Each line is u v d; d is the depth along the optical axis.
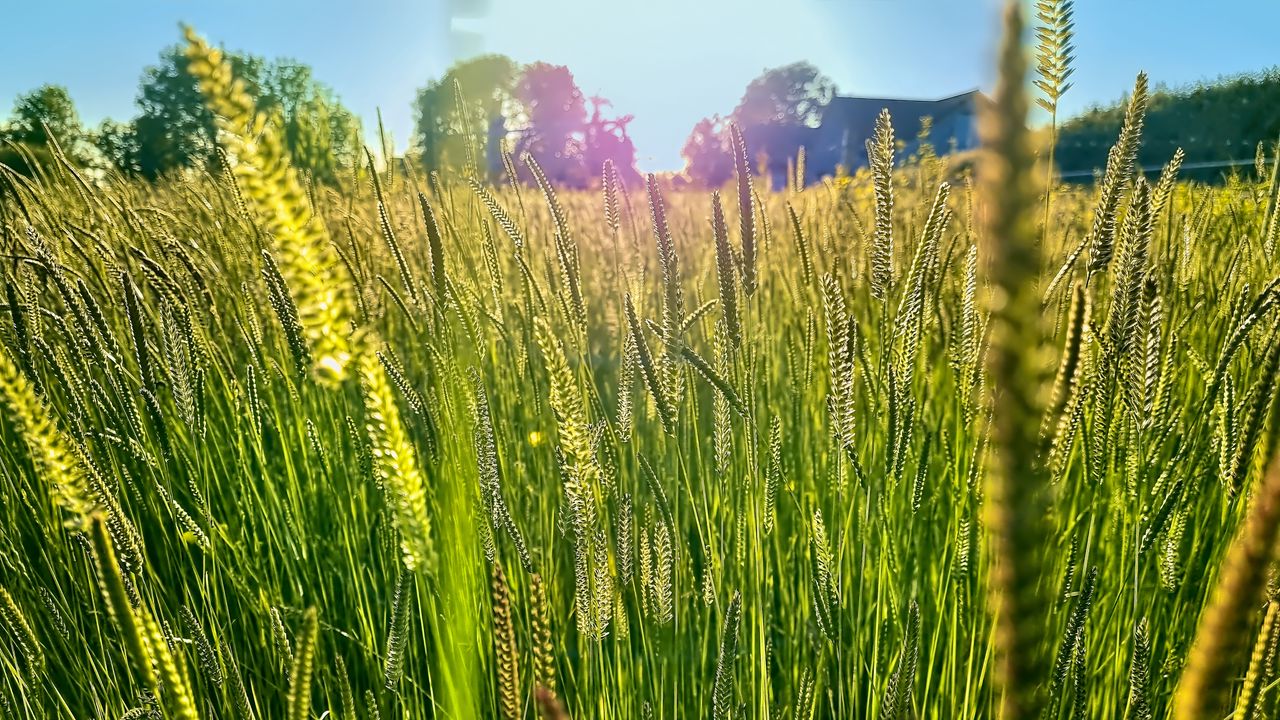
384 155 3.79
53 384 2.59
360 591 2.49
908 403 1.90
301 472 2.92
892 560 2.10
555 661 2.15
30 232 2.22
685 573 2.09
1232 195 3.76
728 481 2.30
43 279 2.65
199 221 4.08
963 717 1.77
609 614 1.77
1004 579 0.28
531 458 3.06
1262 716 1.04
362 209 4.52
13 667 1.85
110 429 2.25
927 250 1.83
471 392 1.78
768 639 2.21
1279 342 1.30
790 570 2.45
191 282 2.80
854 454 1.80
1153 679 1.93
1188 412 2.36
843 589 2.11
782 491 2.76
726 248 2.05
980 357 2.00
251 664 2.37
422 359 3.23
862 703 2.08
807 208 3.86
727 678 1.56
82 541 2.03
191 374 2.41
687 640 2.14
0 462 2.48
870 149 2.04
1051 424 1.03
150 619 0.83
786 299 3.35
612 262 4.31
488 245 2.78
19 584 2.31
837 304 1.77
